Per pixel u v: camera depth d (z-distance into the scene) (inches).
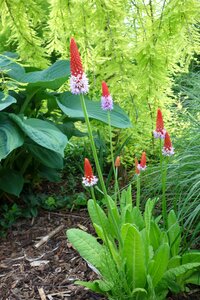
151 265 50.3
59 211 76.7
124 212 54.8
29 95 73.9
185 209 60.9
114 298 51.3
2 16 79.9
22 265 63.5
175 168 65.6
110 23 75.1
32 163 81.5
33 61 85.1
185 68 76.2
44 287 58.6
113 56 76.3
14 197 78.9
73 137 92.9
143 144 83.1
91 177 48.0
